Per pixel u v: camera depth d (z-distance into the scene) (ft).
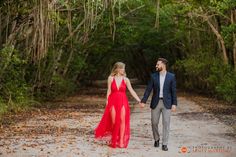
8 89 84.69
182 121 67.72
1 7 76.64
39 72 103.14
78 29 120.26
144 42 195.83
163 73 43.27
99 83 282.36
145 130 57.21
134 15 160.86
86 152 41.16
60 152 41.06
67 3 91.91
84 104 107.86
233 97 102.63
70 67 138.10
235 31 92.07
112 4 91.97
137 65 288.92
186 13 122.52
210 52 137.69
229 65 116.26
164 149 42.37
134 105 106.32
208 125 62.59
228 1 91.40
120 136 43.98
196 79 168.86
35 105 98.43
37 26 78.74
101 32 135.44
